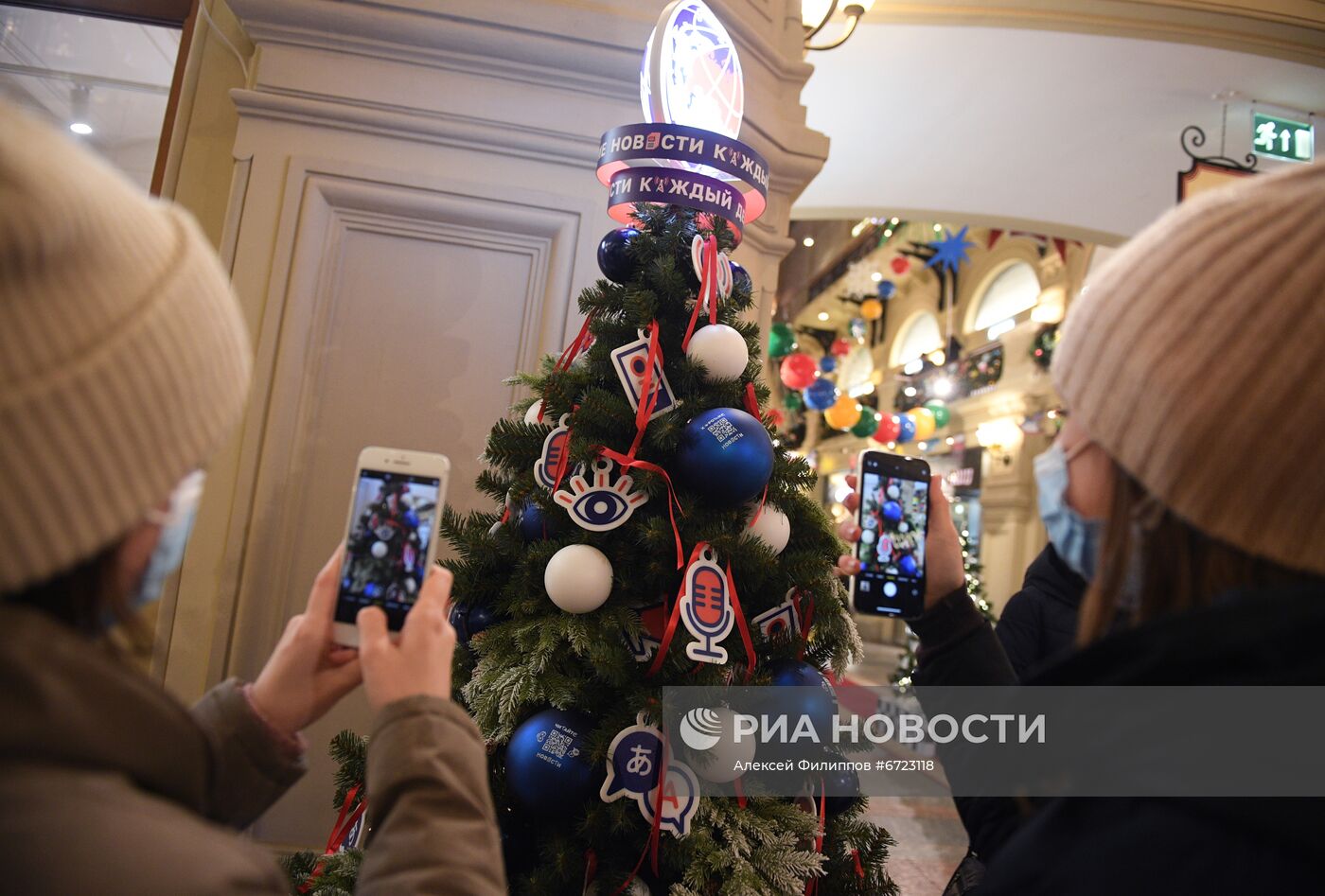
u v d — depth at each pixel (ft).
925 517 3.32
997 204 15.72
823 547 4.68
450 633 2.08
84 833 1.22
